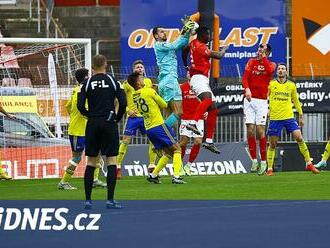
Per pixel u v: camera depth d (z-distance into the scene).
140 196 48.53
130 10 77.94
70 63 71.25
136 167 65.88
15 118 61.75
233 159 67.06
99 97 42.69
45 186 56.69
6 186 57.22
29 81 69.25
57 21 92.25
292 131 60.75
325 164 64.12
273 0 77.81
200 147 64.69
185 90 61.09
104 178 63.44
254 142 63.78
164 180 59.19
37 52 69.12
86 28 92.12
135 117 59.91
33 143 65.12
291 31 77.44
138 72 53.25
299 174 62.47
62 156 65.25
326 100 71.06
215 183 55.84
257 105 62.31
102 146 43.00
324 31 76.88
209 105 57.47
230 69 76.94
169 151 55.75
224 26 77.62
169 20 77.94
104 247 32.62
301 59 77.00
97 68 43.16
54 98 66.38
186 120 61.31
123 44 77.94
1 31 90.00
